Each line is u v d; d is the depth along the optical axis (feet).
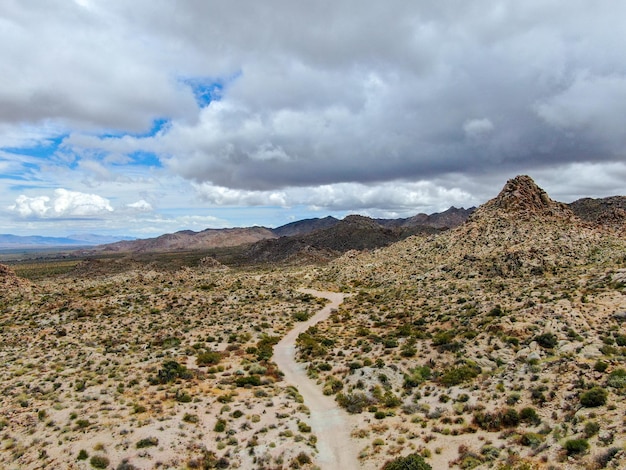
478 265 358.43
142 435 109.70
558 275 293.23
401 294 340.39
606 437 84.12
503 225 439.22
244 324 280.72
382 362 173.68
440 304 275.39
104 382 156.35
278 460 103.50
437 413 122.21
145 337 245.04
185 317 302.86
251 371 179.93
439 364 167.22
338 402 144.97
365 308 322.34
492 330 185.68
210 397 143.33
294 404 141.18
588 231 406.82
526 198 485.97
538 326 176.76
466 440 103.91
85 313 304.50
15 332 256.52
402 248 577.02
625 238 389.80
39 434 110.83
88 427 114.32
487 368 151.94
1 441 108.68
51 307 319.27
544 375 126.82
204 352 212.43
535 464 83.51
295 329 277.64
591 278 247.09
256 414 129.70
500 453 92.84
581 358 134.10
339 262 649.20
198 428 117.91
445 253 435.12
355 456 106.63
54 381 157.07
